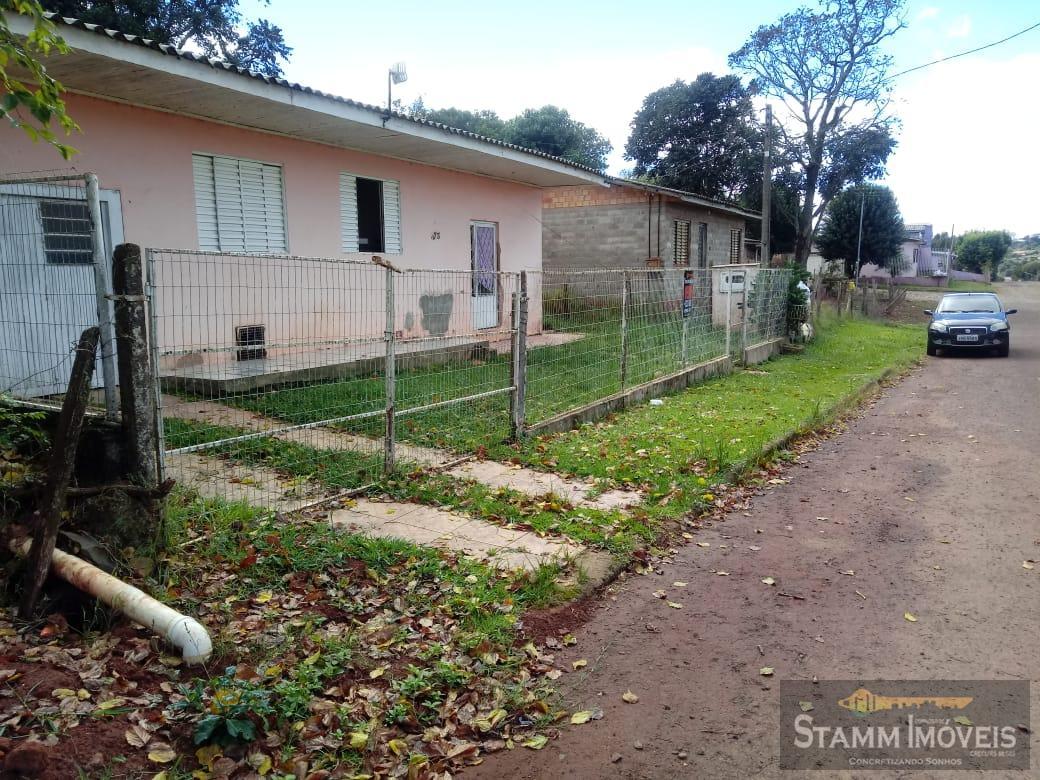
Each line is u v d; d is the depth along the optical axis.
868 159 32.31
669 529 5.54
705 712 3.36
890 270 52.88
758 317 15.58
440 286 13.34
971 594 4.58
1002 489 6.80
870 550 5.33
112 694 3.14
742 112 33.22
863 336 21.42
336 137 10.80
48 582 3.88
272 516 5.09
